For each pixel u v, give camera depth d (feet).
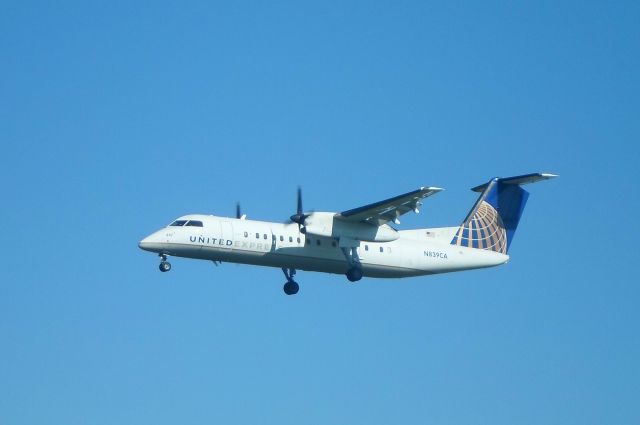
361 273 432.66
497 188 466.70
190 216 414.00
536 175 453.17
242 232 411.95
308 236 423.23
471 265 456.04
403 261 439.63
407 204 406.00
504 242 466.29
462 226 459.32
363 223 424.46
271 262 418.92
